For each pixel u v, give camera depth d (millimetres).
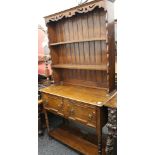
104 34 1812
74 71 2244
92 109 1634
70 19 2062
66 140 2162
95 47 1939
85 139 2168
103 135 2141
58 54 2354
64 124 2574
